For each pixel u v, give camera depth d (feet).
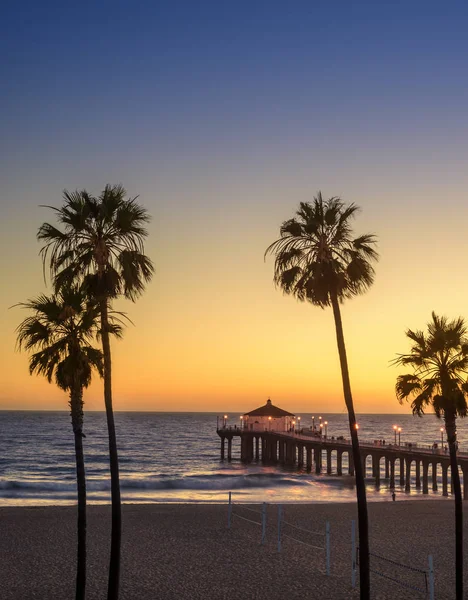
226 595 90.48
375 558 113.80
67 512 167.94
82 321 77.77
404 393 88.79
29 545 124.98
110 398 76.79
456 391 84.89
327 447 333.62
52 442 639.35
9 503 214.28
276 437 400.88
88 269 77.15
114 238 78.07
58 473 358.23
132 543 126.31
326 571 102.99
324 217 81.25
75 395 77.46
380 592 91.61
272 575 101.04
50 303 77.61
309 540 130.21
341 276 80.53
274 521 155.33
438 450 263.90
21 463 422.82
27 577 100.53
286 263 82.28
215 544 125.08
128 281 76.54
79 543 74.95
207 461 452.76
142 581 98.07
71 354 77.56
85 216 76.28
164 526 145.59
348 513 170.81
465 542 131.13
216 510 172.65
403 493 262.47
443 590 92.94
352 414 80.18
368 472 374.84
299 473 346.54
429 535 139.03
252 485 284.20
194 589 93.56
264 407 431.02
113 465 75.82
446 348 87.15
